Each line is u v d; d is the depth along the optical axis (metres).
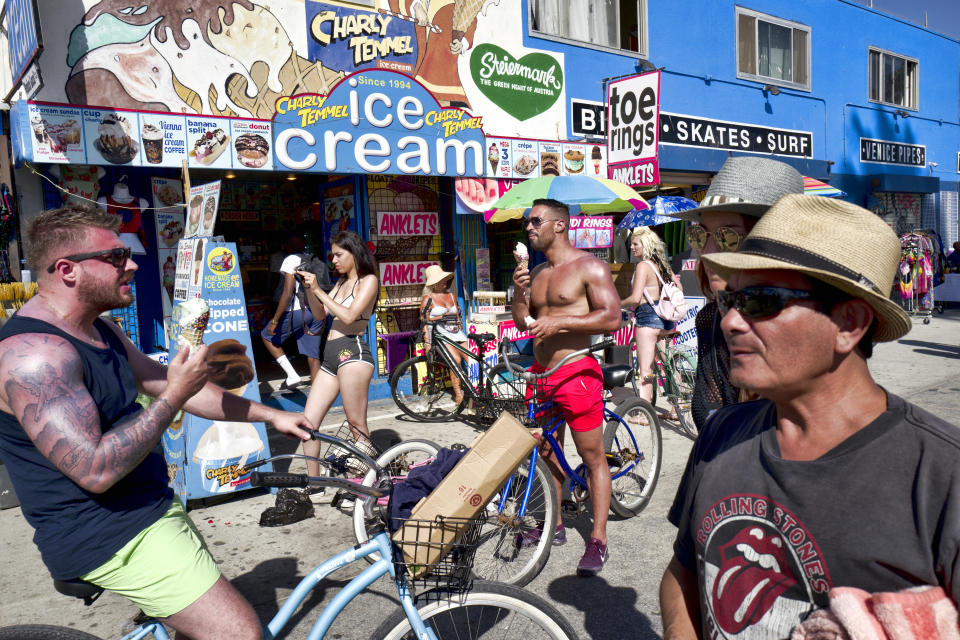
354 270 4.22
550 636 2.15
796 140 11.85
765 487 1.07
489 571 3.35
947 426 0.96
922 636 0.86
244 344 4.62
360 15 7.00
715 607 1.12
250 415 2.25
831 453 1.00
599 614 3.11
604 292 3.36
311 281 4.05
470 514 2.08
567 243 3.58
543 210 3.50
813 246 0.98
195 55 6.08
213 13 6.14
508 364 3.59
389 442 5.94
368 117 6.45
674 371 6.85
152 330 6.25
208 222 4.62
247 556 3.81
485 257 8.23
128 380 1.95
